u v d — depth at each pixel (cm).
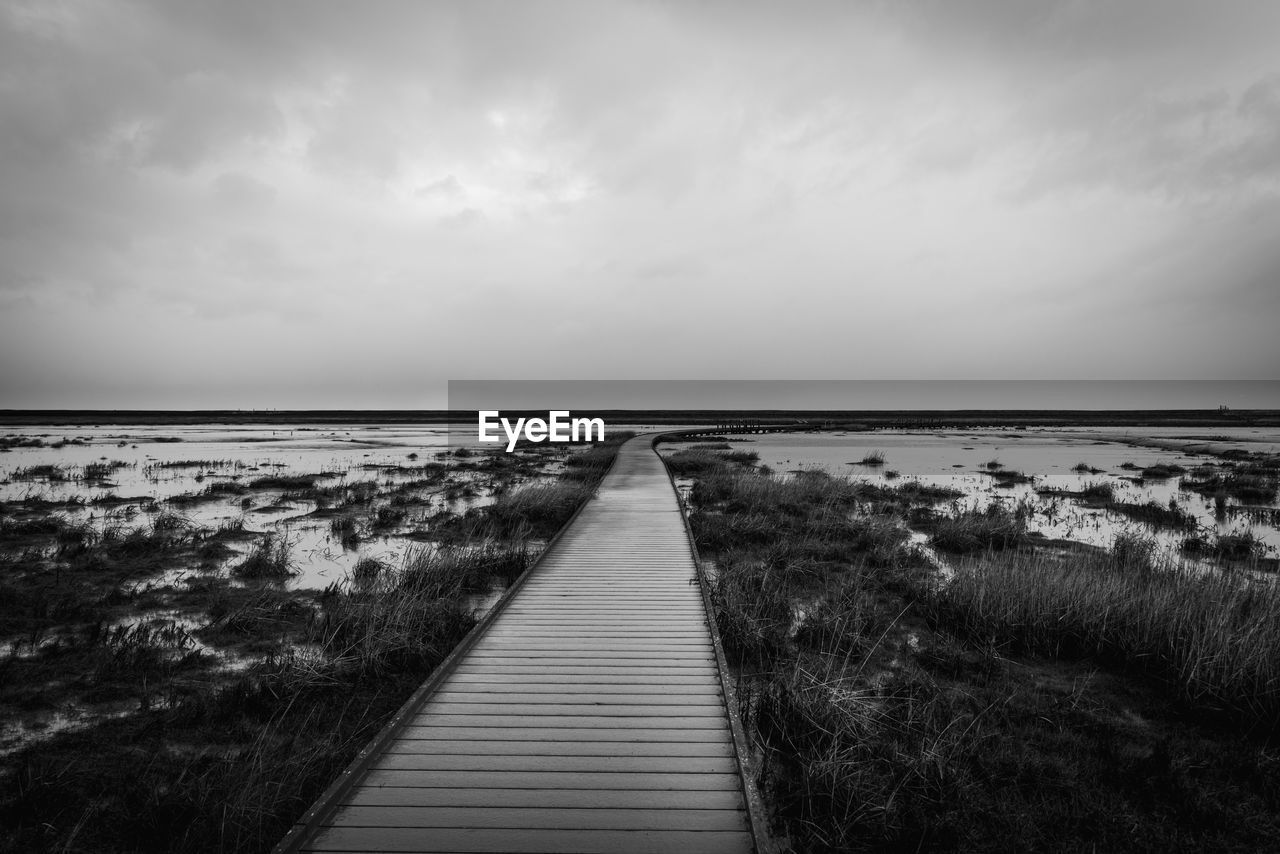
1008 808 432
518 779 407
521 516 1395
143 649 665
